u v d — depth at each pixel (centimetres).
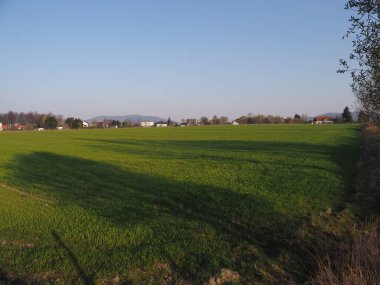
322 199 1670
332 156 3372
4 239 1265
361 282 742
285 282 906
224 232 1266
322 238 1166
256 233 1242
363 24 776
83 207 1672
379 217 1300
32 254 1116
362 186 1869
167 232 1282
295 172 2445
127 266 1013
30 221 1466
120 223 1405
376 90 838
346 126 11069
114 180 2402
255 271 966
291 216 1418
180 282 924
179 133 9581
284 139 6209
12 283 962
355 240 961
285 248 1104
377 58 776
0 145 6128
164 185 2136
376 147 3784
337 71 844
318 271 879
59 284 938
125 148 5175
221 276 939
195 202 1697
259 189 1920
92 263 1044
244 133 8756
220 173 2533
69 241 1227
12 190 2170
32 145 6081
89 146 5694
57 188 2183
